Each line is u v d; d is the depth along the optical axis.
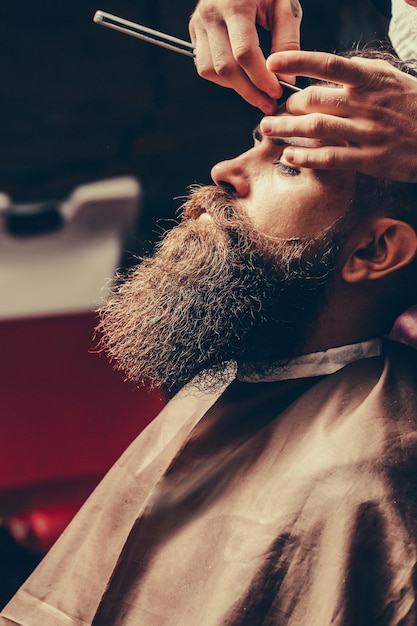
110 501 1.58
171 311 1.42
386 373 1.35
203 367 1.49
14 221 2.86
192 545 1.32
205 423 1.41
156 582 1.32
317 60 1.23
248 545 1.26
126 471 1.60
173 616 1.29
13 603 1.55
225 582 1.25
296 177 1.39
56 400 2.78
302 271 1.39
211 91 4.71
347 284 1.42
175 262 1.43
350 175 1.38
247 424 1.41
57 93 4.66
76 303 2.85
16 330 2.78
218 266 1.40
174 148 4.72
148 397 2.83
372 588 1.21
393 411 1.30
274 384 1.44
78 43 4.65
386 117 1.25
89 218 2.91
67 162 4.65
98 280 2.86
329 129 1.25
